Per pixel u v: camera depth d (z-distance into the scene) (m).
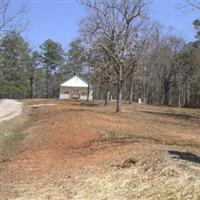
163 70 93.38
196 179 10.32
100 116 30.72
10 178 14.61
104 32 38.56
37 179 14.16
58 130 25.52
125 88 109.31
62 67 124.25
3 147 22.16
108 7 38.66
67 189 12.59
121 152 15.41
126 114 35.47
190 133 24.55
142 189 10.95
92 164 14.62
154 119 33.84
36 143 22.77
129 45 38.38
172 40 91.88
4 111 47.75
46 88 132.00
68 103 56.50
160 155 12.94
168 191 10.25
